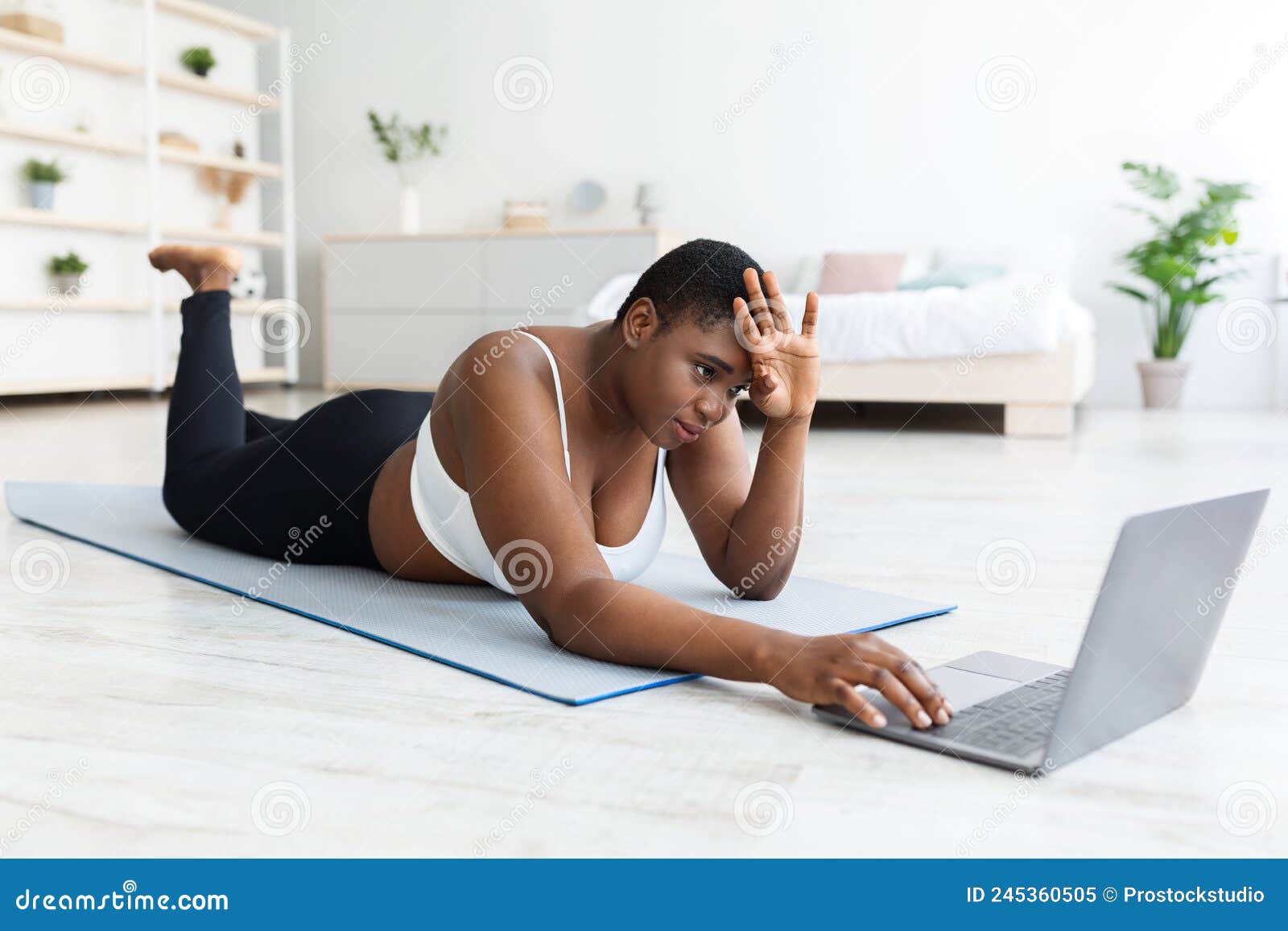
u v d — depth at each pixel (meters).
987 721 0.90
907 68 5.00
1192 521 0.84
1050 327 3.62
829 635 0.94
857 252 5.14
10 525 1.91
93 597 1.38
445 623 1.23
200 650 1.14
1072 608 1.35
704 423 1.03
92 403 4.84
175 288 5.39
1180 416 4.41
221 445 1.70
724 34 5.26
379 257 5.50
